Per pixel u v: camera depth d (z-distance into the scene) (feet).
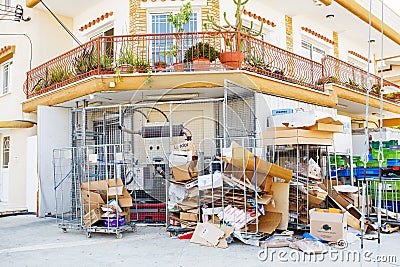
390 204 23.63
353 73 36.78
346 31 42.96
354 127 45.37
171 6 29.43
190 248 17.99
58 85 28.58
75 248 18.42
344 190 22.39
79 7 34.24
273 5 34.65
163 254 16.93
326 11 36.68
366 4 39.68
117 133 28.17
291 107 27.48
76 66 27.25
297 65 30.30
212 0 29.48
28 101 31.96
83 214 21.58
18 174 34.22
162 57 28.22
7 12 38.34
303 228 20.18
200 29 29.30
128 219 21.91
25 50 35.22
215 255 16.62
